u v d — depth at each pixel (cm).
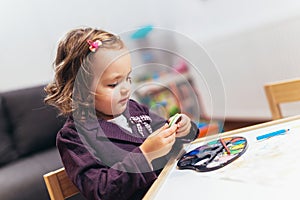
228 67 237
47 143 179
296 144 58
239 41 224
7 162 166
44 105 179
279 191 44
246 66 227
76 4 229
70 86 69
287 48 201
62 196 70
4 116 173
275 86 103
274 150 58
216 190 49
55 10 223
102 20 235
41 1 218
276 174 49
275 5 199
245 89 234
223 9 226
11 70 209
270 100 105
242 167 55
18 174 143
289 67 204
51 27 223
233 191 48
